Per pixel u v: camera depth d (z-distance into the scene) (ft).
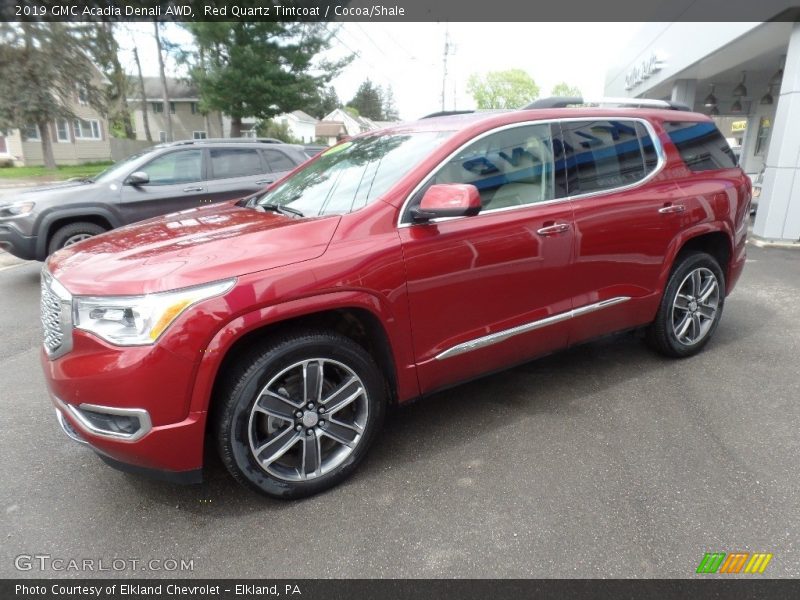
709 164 13.65
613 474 9.19
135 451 7.60
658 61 48.49
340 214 9.35
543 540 7.71
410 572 7.22
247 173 26.45
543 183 10.79
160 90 144.87
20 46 90.02
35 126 104.42
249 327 7.70
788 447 9.90
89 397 7.51
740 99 55.72
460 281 9.59
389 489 8.95
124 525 8.23
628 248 11.82
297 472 8.66
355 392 8.94
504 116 10.57
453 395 12.25
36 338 16.76
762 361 13.73
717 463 9.44
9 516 8.45
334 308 8.34
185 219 10.68
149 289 7.37
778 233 30.48
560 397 12.01
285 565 7.39
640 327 12.87
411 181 9.35
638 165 12.27
